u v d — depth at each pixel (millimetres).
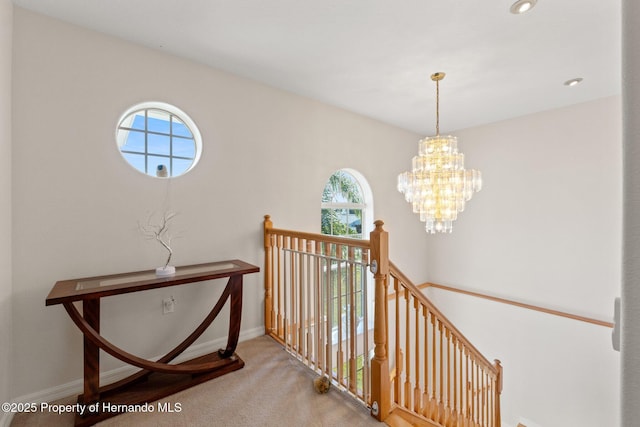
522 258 3799
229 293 2211
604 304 3193
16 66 1737
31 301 1778
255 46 2199
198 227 2402
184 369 1899
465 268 4367
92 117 1978
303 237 2238
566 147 3428
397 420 1645
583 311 3334
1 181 1567
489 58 2357
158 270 1938
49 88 1837
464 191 2701
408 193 2879
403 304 4121
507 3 1753
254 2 1751
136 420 1616
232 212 2580
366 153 3797
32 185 1782
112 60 2053
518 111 3596
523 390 3734
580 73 2613
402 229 4367
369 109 3504
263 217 2771
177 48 2223
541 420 3584
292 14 1855
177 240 2303
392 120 3943
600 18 1870
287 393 1866
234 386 1932
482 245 4180
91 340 1607
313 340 2566
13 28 1730
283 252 2584
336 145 3422
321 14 1856
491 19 1889
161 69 2246
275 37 2094
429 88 2932
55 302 1463
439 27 1977
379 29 1998
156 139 2332
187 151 2473
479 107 3453
